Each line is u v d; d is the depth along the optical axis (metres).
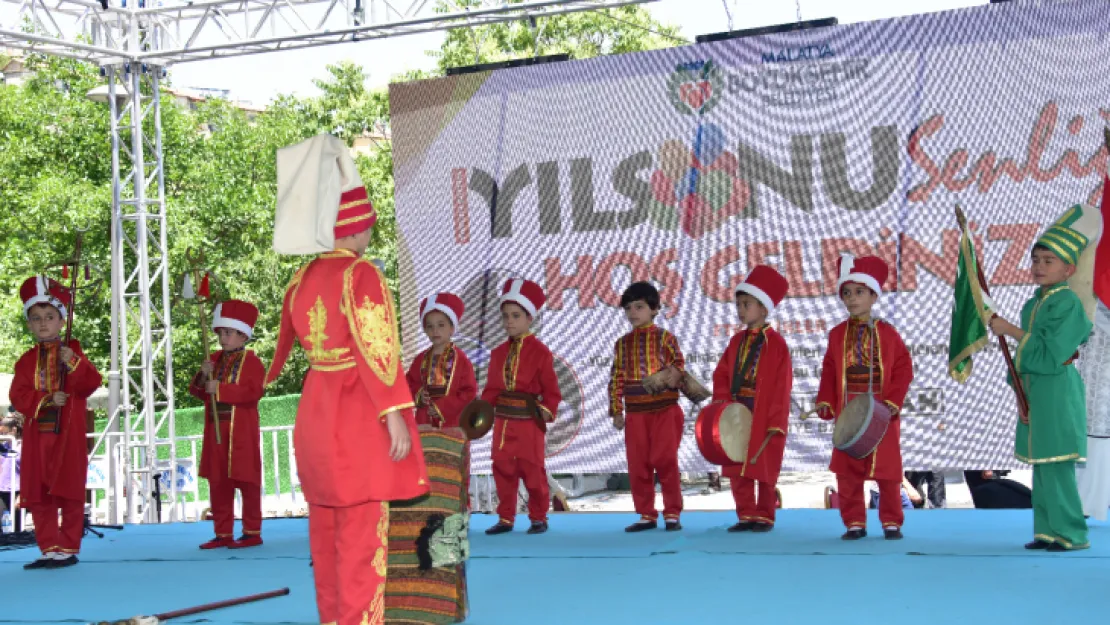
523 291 7.25
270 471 15.27
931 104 8.62
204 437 7.11
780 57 8.95
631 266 9.29
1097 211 5.69
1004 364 8.48
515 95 9.52
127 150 10.45
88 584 5.77
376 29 9.41
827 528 6.80
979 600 4.46
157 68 10.43
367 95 21.91
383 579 3.73
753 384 6.77
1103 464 6.43
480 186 9.59
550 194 9.45
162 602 5.13
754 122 9.01
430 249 9.70
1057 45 8.35
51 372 6.52
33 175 20.91
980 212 8.53
